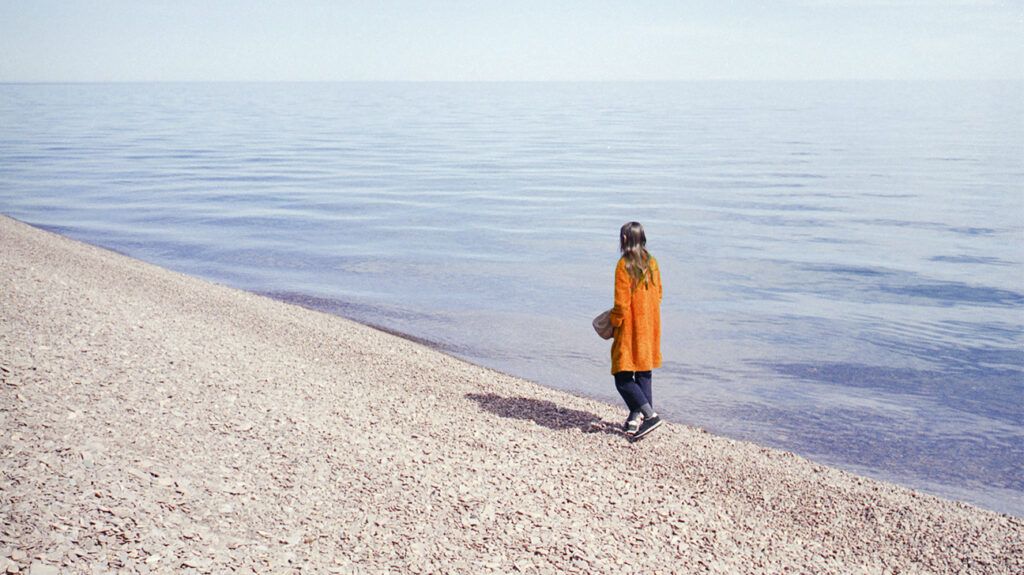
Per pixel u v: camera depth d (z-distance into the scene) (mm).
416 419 6949
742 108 173500
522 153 57688
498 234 23484
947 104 198000
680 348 12008
